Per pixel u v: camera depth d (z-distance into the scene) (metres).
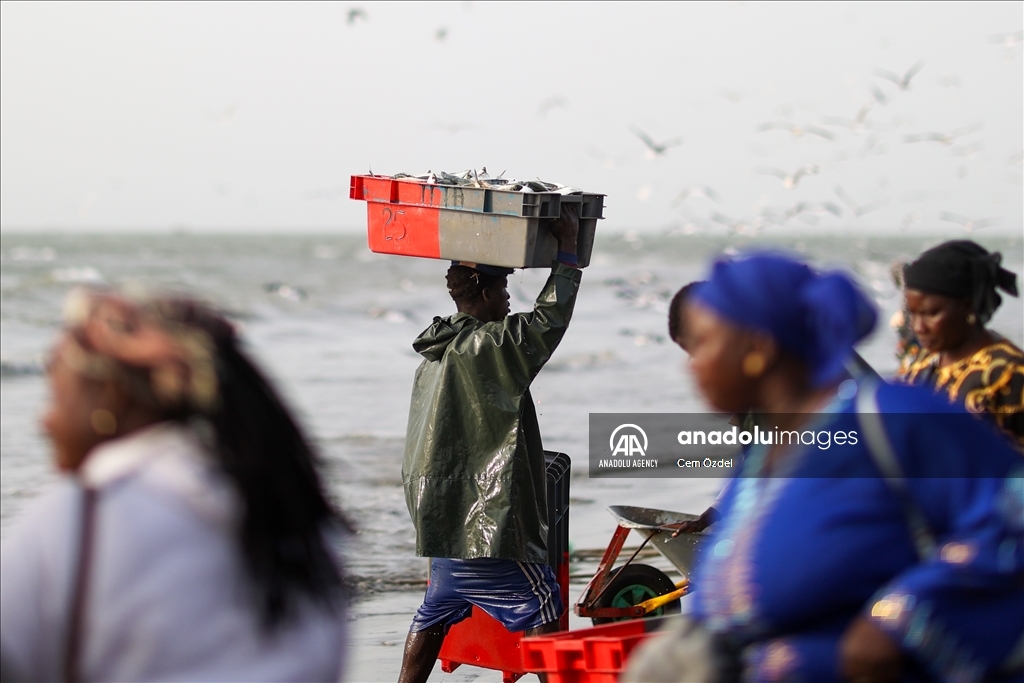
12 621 4.58
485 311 13.33
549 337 12.53
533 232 12.36
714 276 6.17
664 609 15.37
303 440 5.36
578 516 25.56
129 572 4.57
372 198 13.64
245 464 4.98
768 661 5.82
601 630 9.20
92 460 4.95
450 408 12.74
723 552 6.12
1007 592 5.46
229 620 4.72
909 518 5.66
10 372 52.03
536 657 9.16
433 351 13.22
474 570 12.76
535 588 12.72
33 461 31.70
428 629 13.08
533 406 13.12
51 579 4.59
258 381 5.29
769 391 6.07
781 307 5.95
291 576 5.04
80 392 5.02
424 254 13.26
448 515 12.66
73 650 4.55
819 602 5.71
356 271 156.88
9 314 73.06
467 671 15.76
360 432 37.56
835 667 5.67
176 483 4.80
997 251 9.89
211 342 5.14
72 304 5.15
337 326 75.88
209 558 4.74
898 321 12.24
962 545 5.46
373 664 15.50
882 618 5.48
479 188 12.62
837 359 5.86
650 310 83.81
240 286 117.81
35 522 4.72
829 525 5.69
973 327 9.91
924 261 9.80
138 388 4.96
